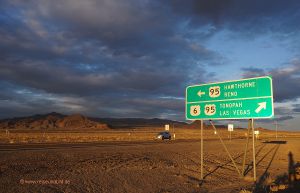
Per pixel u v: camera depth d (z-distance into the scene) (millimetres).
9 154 26016
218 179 19234
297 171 22156
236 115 18406
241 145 50094
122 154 28797
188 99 20484
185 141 59812
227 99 18812
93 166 20984
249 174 21344
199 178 19391
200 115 19812
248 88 18078
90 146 39656
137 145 42562
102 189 15102
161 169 21562
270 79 17359
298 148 46312
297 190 15422
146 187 16016
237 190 15352
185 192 15086
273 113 17172
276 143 59438
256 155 34875
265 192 14664
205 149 39125
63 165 20969
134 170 20438
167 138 70562
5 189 13852
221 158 30500
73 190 14461
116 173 19031
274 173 22078
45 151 29625
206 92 19672
